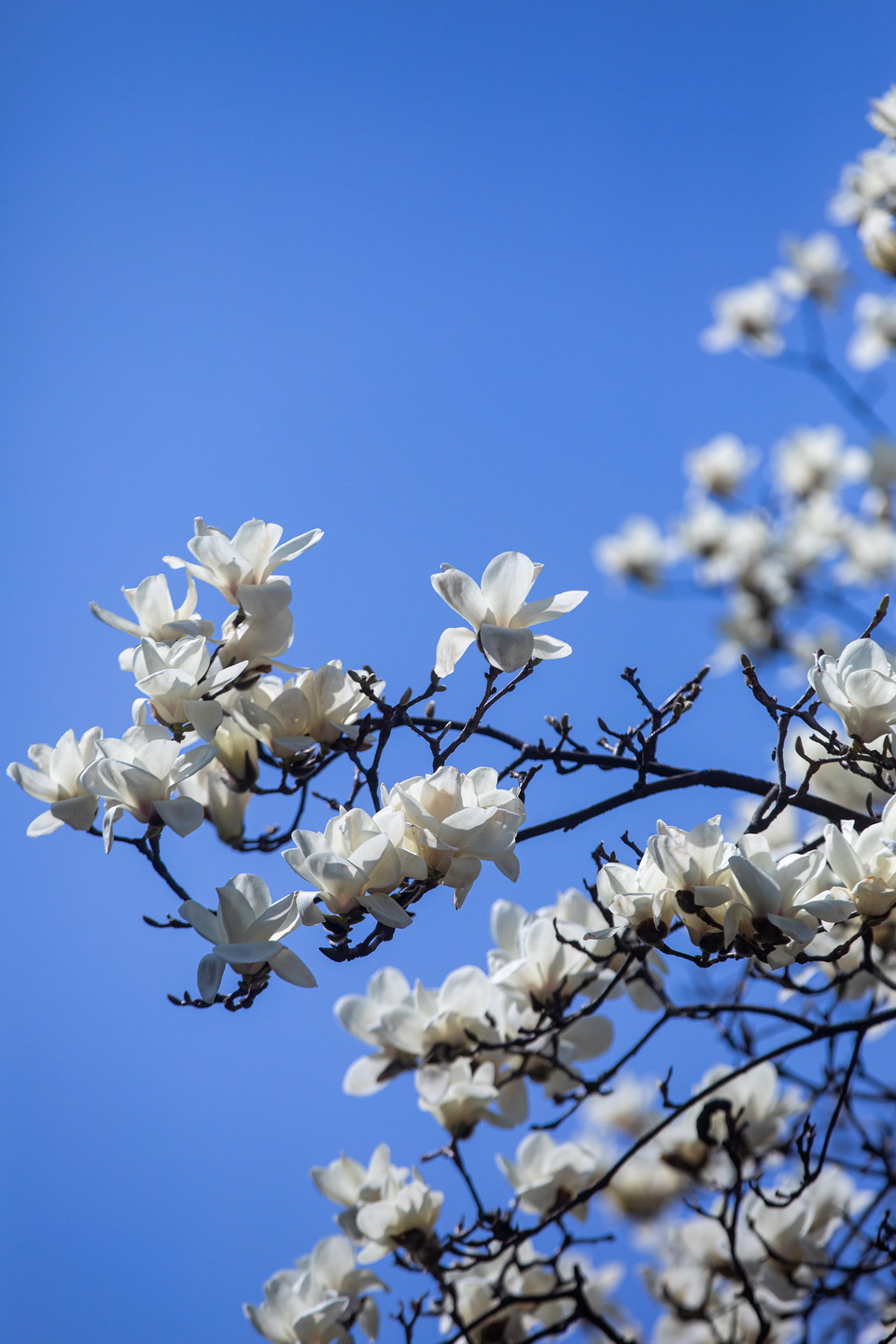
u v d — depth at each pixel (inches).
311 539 171.5
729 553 323.6
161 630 170.1
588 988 181.0
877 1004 191.6
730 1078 171.3
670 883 164.1
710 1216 175.9
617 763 173.3
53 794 167.3
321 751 171.3
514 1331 184.2
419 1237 177.3
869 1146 183.9
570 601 167.6
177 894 166.1
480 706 168.4
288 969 163.9
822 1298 181.8
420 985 178.4
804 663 305.9
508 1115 179.2
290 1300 179.9
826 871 162.9
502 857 164.1
